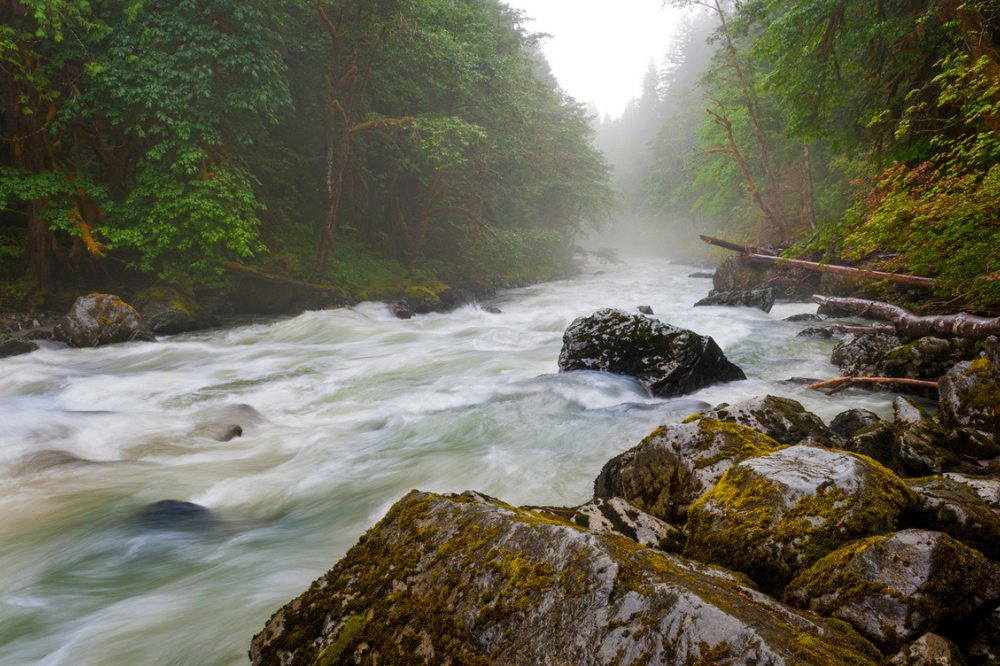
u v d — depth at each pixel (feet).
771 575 8.11
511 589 6.71
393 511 8.70
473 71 71.20
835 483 8.74
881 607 6.77
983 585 6.83
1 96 47.85
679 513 11.57
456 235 94.73
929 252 23.72
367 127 63.77
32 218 49.42
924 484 10.13
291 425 24.21
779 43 45.85
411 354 37.88
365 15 61.11
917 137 41.01
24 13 44.27
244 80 49.16
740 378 26.55
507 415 22.52
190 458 20.34
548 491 16.05
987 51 32.30
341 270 67.67
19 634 11.08
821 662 5.12
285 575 12.73
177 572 13.02
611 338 27.04
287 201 74.33
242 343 45.68
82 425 23.29
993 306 26.08
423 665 6.51
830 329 37.29
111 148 55.47
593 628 6.00
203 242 51.47
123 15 46.65
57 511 16.16
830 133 48.37
